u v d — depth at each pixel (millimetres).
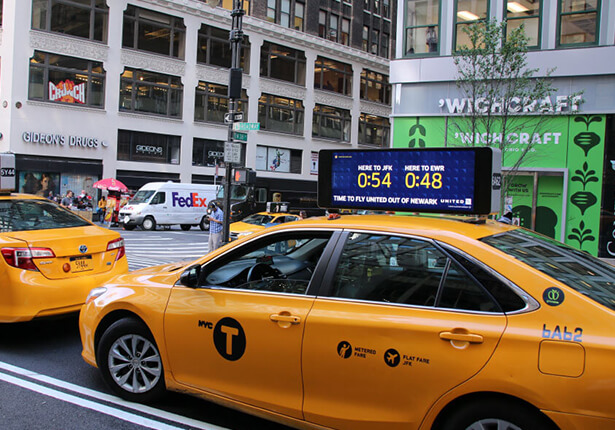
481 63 12438
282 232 3641
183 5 32656
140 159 31422
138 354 4047
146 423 3748
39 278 5266
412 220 3410
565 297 2631
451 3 15305
